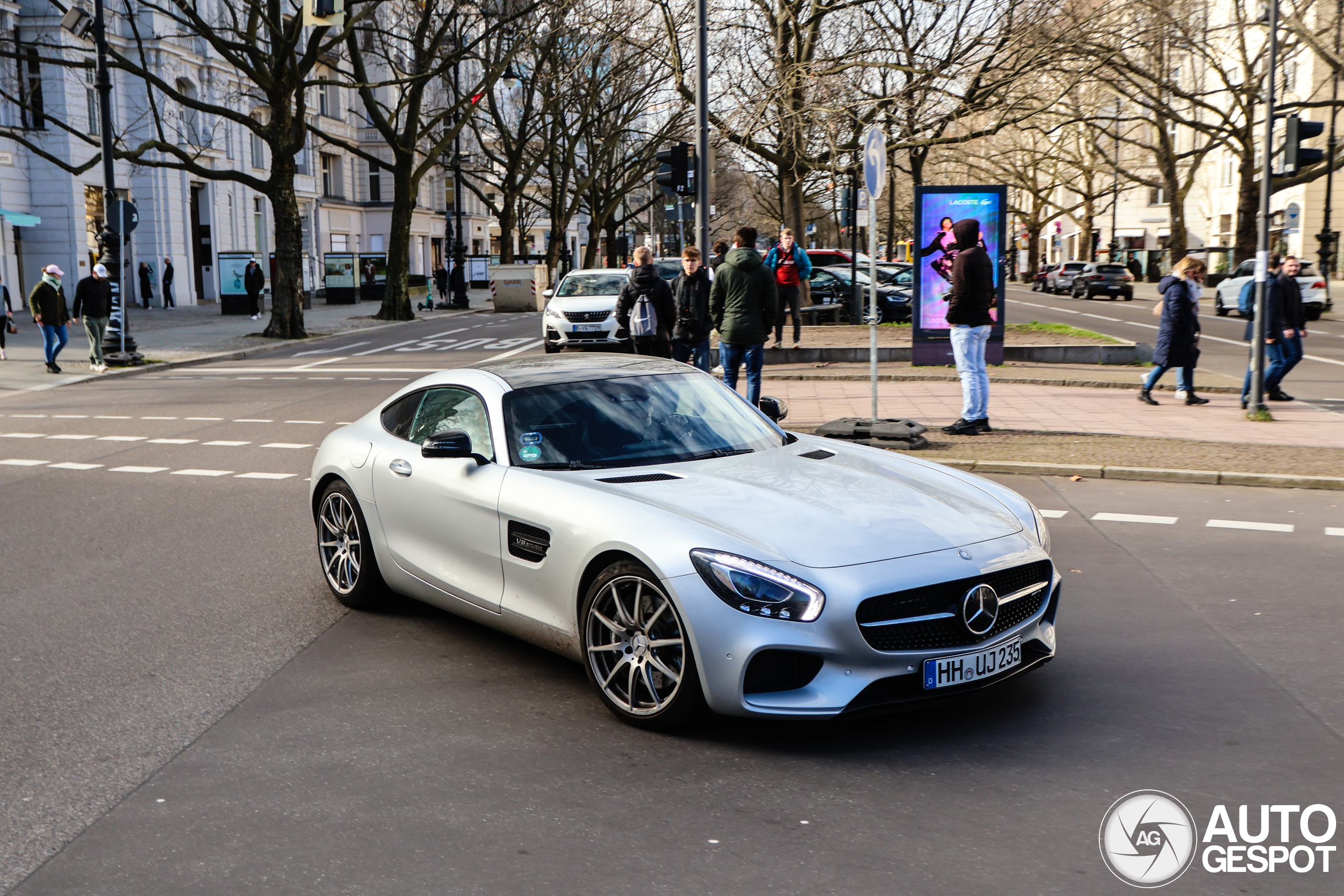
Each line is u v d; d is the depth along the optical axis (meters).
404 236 36.28
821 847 3.44
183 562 7.32
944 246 17.42
